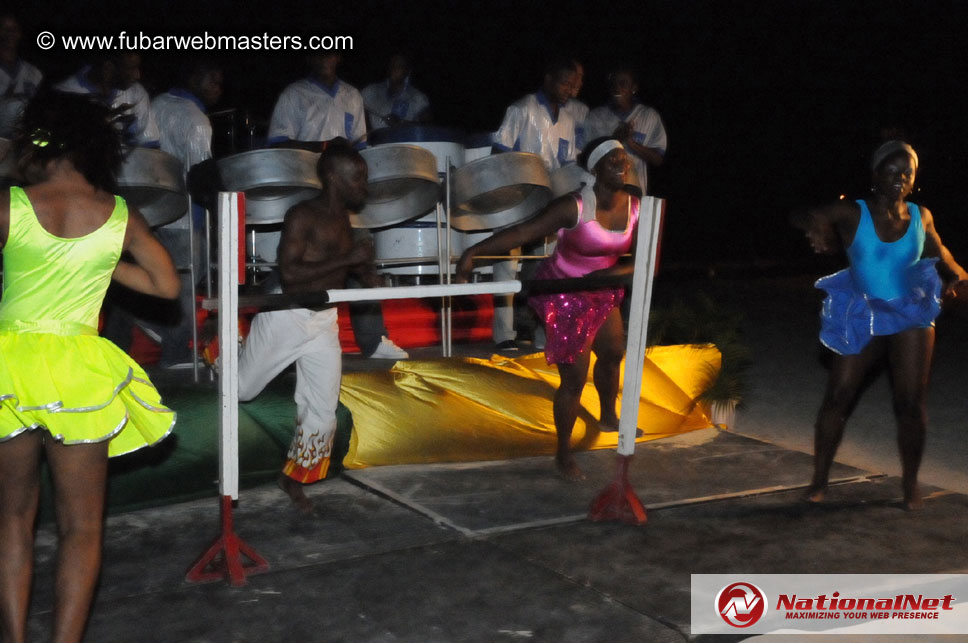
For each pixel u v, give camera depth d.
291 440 4.59
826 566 3.79
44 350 2.64
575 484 4.76
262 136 7.55
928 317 4.27
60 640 2.68
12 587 2.69
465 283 4.29
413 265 6.14
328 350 4.09
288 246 3.88
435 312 6.69
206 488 4.42
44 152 2.71
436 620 3.24
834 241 4.38
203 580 3.52
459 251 6.21
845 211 4.24
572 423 4.81
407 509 4.34
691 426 5.75
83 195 2.75
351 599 3.39
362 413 4.96
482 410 5.16
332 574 3.60
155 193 4.82
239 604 3.33
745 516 4.33
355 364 5.68
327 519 4.20
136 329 5.70
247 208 5.02
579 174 5.78
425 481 4.75
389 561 3.73
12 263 2.70
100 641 3.05
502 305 6.38
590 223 4.39
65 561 2.72
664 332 6.12
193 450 4.34
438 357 5.68
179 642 3.05
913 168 4.14
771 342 9.44
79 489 2.73
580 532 4.08
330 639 3.09
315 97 6.23
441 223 5.90
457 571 3.64
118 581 3.51
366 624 3.20
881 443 5.87
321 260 3.99
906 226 4.22
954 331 10.20
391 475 4.82
